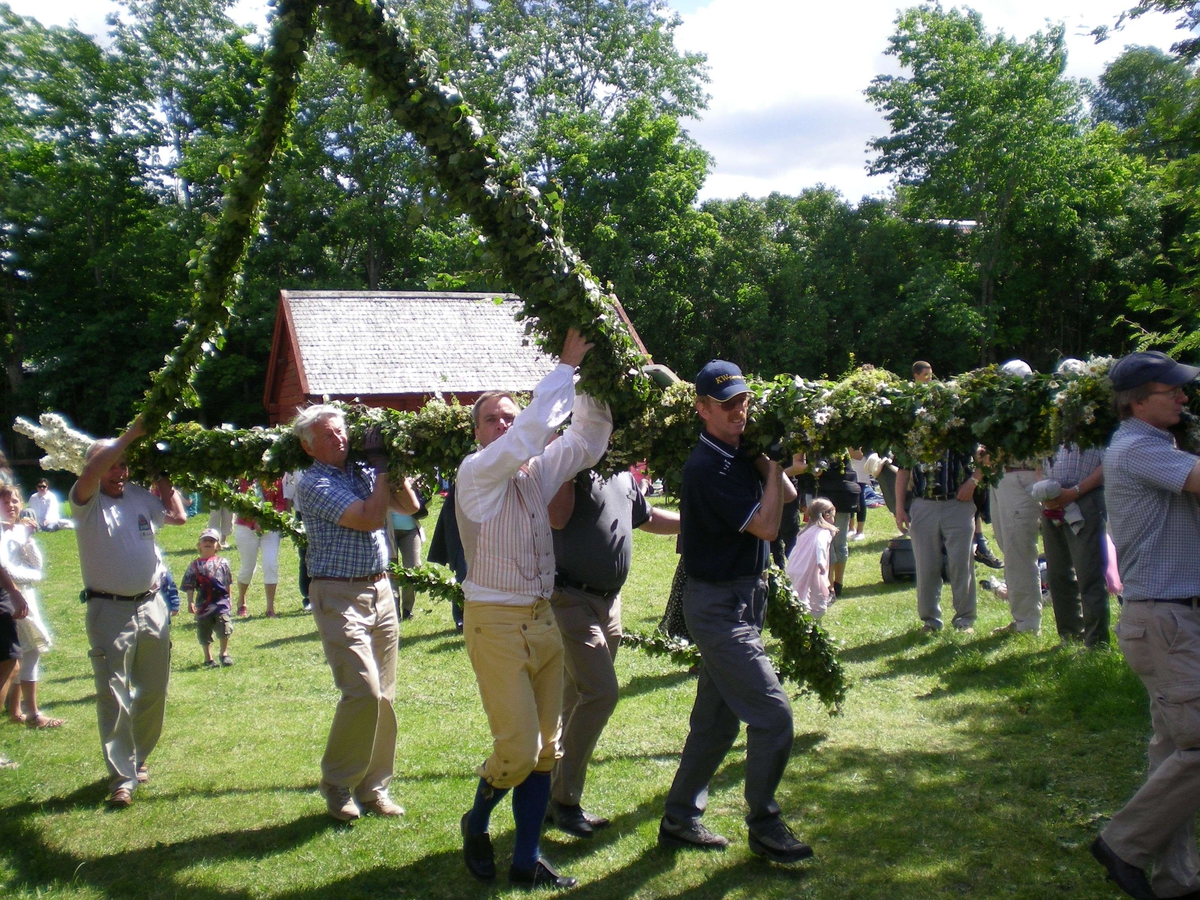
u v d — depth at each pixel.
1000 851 3.97
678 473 4.29
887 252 38.69
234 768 5.49
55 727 6.44
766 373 37.25
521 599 3.79
